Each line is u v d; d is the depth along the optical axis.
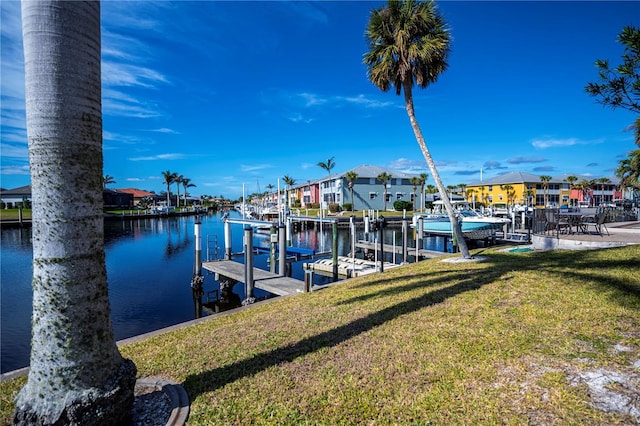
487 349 4.52
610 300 5.94
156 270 18.80
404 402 3.51
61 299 2.91
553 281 7.45
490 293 7.00
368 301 7.32
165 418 3.42
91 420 2.92
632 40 3.72
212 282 15.86
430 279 8.99
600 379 3.63
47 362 2.91
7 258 22.33
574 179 65.50
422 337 5.06
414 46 10.64
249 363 4.61
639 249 10.48
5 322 10.75
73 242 2.95
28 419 2.87
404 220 17.20
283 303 8.04
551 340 4.62
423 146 12.20
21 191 69.19
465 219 24.05
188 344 5.51
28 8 2.82
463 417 3.22
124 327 10.62
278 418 3.37
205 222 55.81
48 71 2.83
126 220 58.06
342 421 3.27
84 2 2.98
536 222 14.57
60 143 2.88
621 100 4.12
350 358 4.56
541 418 3.12
